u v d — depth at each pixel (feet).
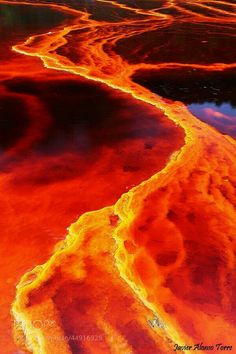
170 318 11.12
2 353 10.18
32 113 25.50
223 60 40.81
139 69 36.86
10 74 33.71
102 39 48.60
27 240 14.02
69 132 23.02
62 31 52.39
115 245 13.91
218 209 16.06
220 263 13.19
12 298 11.70
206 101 29.35
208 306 11.54
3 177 18.06
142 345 10.35
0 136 22.15
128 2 81.87
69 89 30.42
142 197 16.80
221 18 65.05
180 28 56.03
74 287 12.10
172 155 20.66
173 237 14.40
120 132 23.24
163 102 28.68
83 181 17.94
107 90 30.71
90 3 78.74
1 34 49.60
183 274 12.71
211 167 19.43
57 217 15.34
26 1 76.64
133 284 12.26
